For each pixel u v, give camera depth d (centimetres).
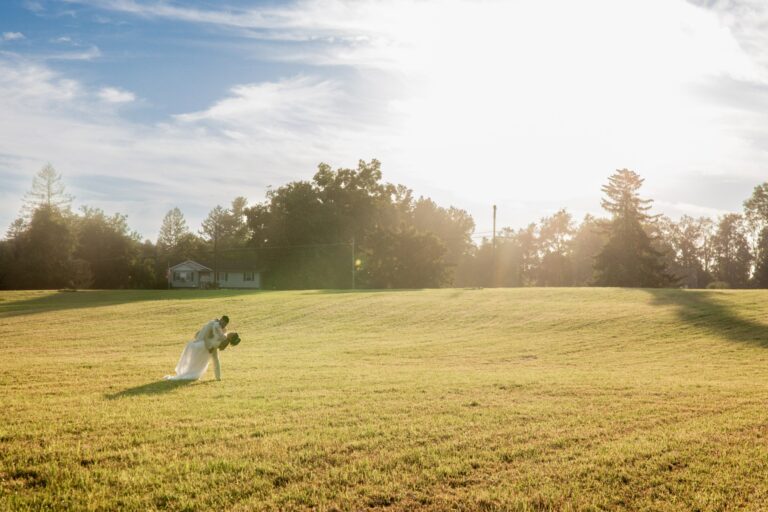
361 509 539
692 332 2598
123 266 10306
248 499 548
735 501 569
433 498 563
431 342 2444
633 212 8238
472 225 12862
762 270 10175
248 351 2105
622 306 3434
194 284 10512
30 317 3288
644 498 575
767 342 2327
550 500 563
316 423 824
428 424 827
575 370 1631
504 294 4356
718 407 987
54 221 9125
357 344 2366
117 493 554
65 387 1121
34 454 652
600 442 754
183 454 672
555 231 12988
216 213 15475
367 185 9631
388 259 7644
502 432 788
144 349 2155
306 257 9069
